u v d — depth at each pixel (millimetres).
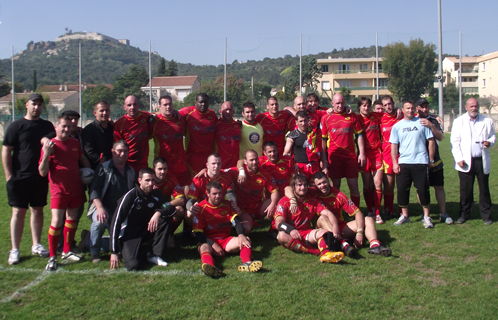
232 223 5363
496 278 4480
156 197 5195
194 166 6629
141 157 6211
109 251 5480
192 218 5543
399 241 5773
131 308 3865
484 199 6484
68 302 4012
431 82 43531
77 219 5336
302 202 5648
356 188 7059
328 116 6906
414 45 42625
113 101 47500
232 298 4043
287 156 6398
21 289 4320
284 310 3803
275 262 5062
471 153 6449
